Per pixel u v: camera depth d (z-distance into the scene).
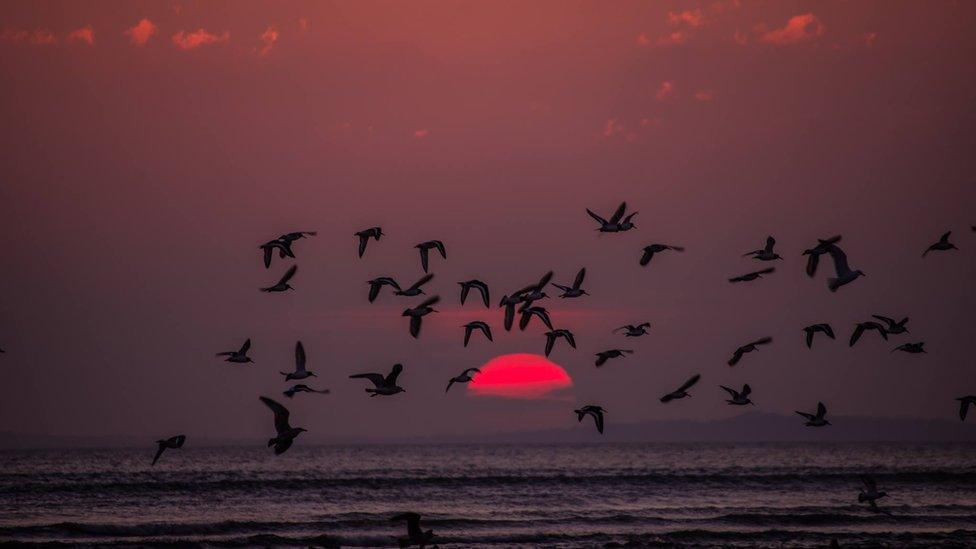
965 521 141.75
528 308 87.19
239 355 80.06
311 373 71.75
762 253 83.38
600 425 87.19
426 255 83.12
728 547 114.50
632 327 92.75
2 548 114.31
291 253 83.50
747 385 91.88
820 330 86.38
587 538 123.00
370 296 80.56
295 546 119.25
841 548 113.06
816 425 93.31
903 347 85.38
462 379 88.00
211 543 118.81
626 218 86.12
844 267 65.62
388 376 72.88
